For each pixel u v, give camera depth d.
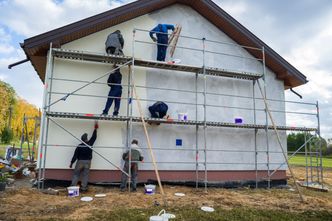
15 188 7.70
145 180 9.06
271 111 11.07
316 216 6.30
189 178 9.52
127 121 8.96
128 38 9.62
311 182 11.40
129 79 9.25
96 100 8.91
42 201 6.54
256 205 7.09
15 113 34.72
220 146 10.08
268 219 5.87
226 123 9.62
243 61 11.02
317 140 11.12
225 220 5.61
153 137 9.33
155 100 9.53
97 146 8.66
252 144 10.53
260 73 11.17
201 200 7.30
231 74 10.27
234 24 10.41
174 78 9.89
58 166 8.33
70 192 7.26
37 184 8.17
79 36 9.05
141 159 8.29
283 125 11.11
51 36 8.28
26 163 13.28
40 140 8.04
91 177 8.58
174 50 10.05
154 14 10.10
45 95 8.08
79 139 7.95
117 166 8.64
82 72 8.91
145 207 6.30
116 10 8.91
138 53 9.62
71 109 8.67
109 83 8.45
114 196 7.32
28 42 8.12
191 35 10.45
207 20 10.80
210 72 10.03
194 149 9.59
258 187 10.30
